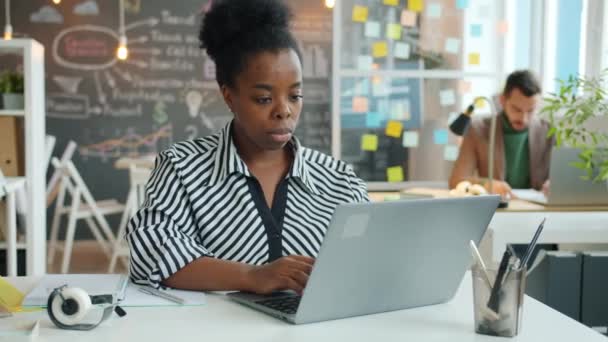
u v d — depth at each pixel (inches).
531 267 104.0
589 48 167.6
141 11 211.0
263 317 43.7
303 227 54.3
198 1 212.7
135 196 172.9
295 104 51.8
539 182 140.1
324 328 41.8
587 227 105.1
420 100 217.0
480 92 217.6
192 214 52.9
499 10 215.8
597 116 125.0
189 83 214.1
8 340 38.9
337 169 58.7
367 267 42.6
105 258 198.5
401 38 216.1
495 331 40.7
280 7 51.8
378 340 39.8
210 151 54.7
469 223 45.6
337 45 213.9
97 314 41.6
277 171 55.4
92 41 210.4
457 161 143.3
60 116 211.2
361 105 216.4
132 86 212.4
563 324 43.1
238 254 52.7
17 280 52.3
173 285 49.8
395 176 215.2
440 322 43.5
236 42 51.2
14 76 137.9
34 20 208.4
